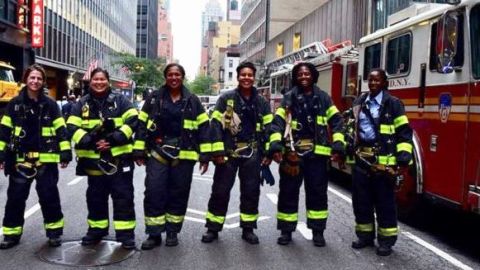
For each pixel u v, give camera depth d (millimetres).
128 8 86625
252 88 6676
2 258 6027
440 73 6941
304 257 6320
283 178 6754
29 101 6293
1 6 26391
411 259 6363
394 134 6379
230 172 6766
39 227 7465
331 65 12094
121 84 63406
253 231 7145
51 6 39875
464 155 6508
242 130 6672
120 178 6348
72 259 6012
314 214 6738
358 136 6508
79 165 6438
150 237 6512
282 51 48406
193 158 6520
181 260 6094
